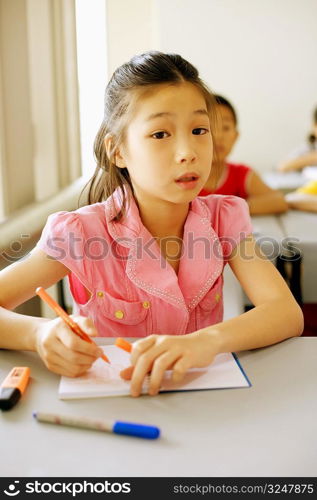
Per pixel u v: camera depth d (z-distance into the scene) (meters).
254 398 0.60
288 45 3.88
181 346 0.64
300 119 4.01
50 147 1.58
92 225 0.87
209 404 0.59
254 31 3.86
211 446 0.52
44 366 0.68
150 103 0.76
